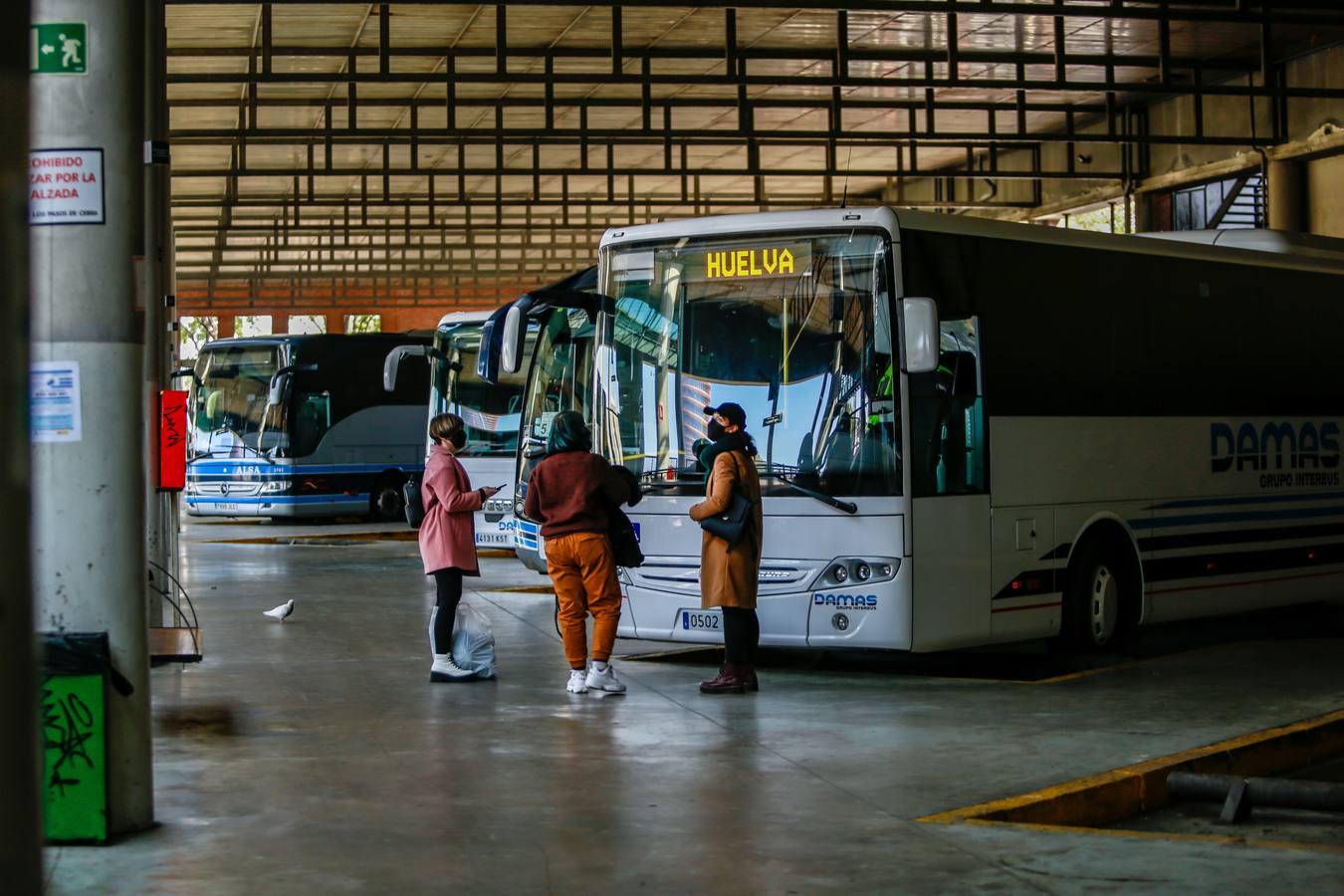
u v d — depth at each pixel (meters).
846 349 10.98
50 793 6.47
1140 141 25.91
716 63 26.33
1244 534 13.79
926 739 8.91
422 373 33.81
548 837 6.65
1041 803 7.31
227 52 24.56
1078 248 12.38
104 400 6.55
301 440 31.86
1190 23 23.95
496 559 24.38
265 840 6.57
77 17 6.45
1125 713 9.77
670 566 11.44
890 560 10.79
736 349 11.31
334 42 24.28
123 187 6.55
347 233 41.31
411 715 9.73
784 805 7.25
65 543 6.55
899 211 10.98
